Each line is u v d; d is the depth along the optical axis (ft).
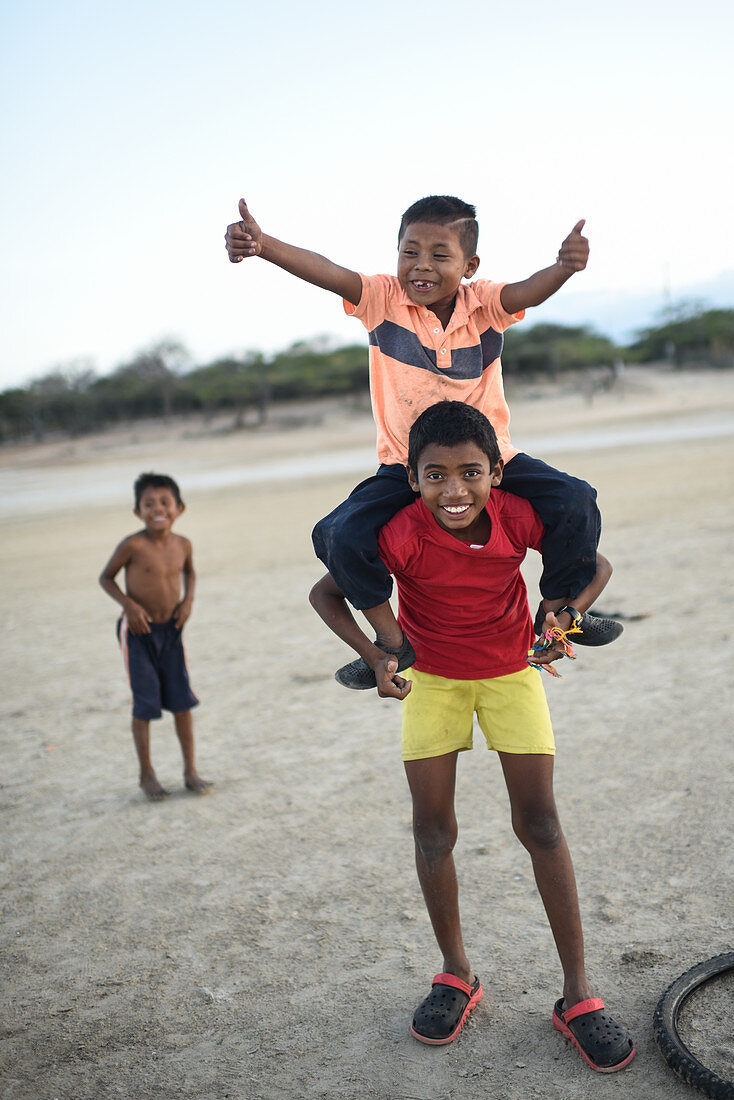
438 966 11.07
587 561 9.12
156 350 343.05
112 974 11.42
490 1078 9.10
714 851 13.14
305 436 226.38
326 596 9.65
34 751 20.10
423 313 9.38
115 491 107.76
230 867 14.03
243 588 37.47
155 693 17.04
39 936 12.44
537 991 10.44
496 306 9.43
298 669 25.00
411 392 9.36
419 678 10.07
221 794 16.93
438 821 9.95
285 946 11.76
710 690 20.04
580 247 8.59
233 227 8.58
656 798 15.08
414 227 9.09
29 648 30.27
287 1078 9.30
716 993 9.95
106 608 36.65
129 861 14.51
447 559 9.04
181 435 275.39
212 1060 9.67
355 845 14.42
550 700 20.65
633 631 25.52
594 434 143.95
